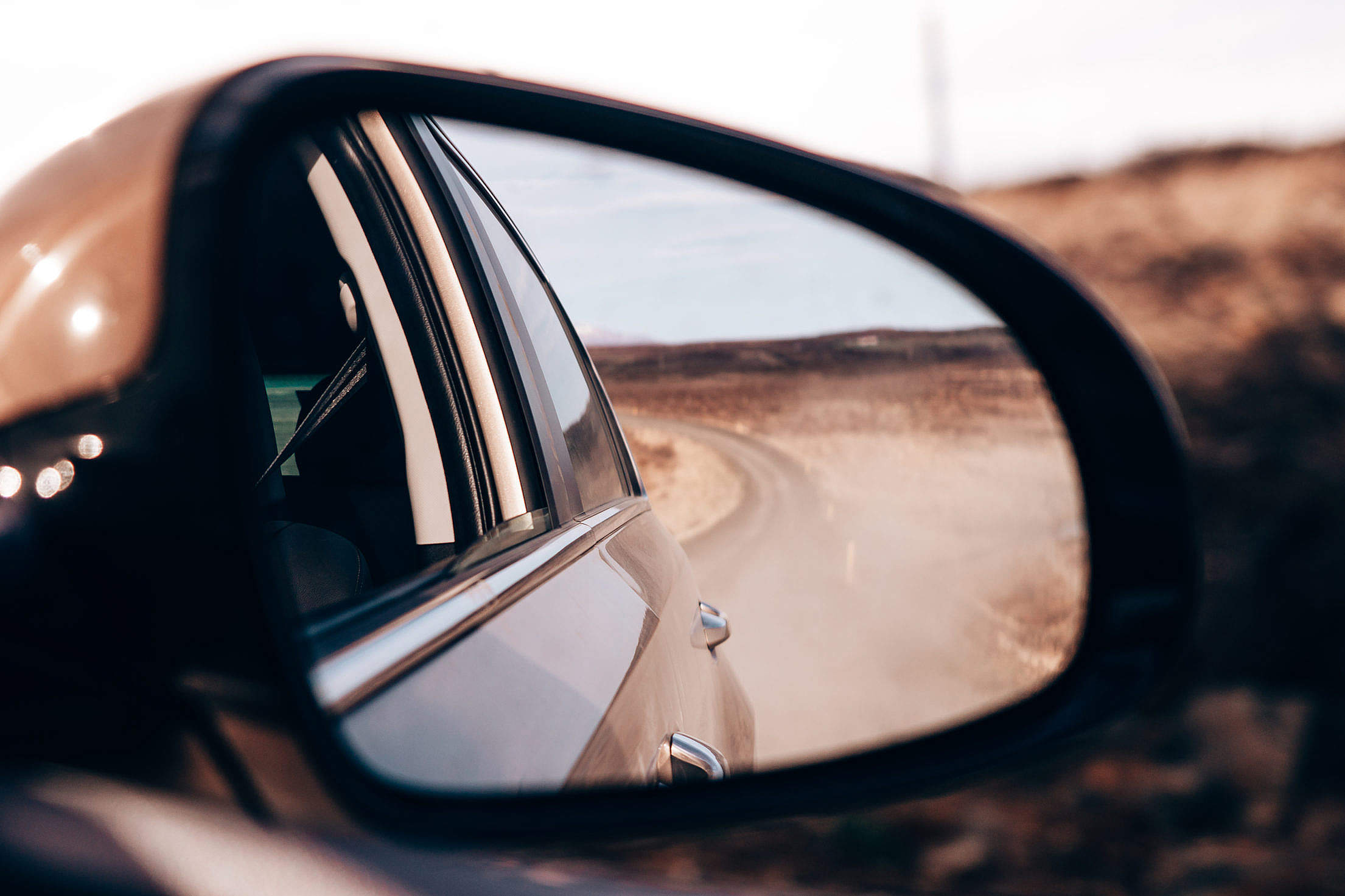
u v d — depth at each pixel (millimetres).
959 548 2451
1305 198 16188
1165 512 1729
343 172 1684
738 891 3332
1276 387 8742
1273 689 4512
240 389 922
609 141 1990
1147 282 14688
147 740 726
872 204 2004
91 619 765
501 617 1310
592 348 2482
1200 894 3271
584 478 2055
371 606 1115
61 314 879
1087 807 3842
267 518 1474
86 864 615
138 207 953
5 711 710
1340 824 3525
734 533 3244
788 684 2674
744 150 2037
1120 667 1737
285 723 797
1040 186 23781
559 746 1156
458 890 784
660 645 1749
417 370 1700
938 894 3412
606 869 1548
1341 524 5637
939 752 1701
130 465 845
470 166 2084
